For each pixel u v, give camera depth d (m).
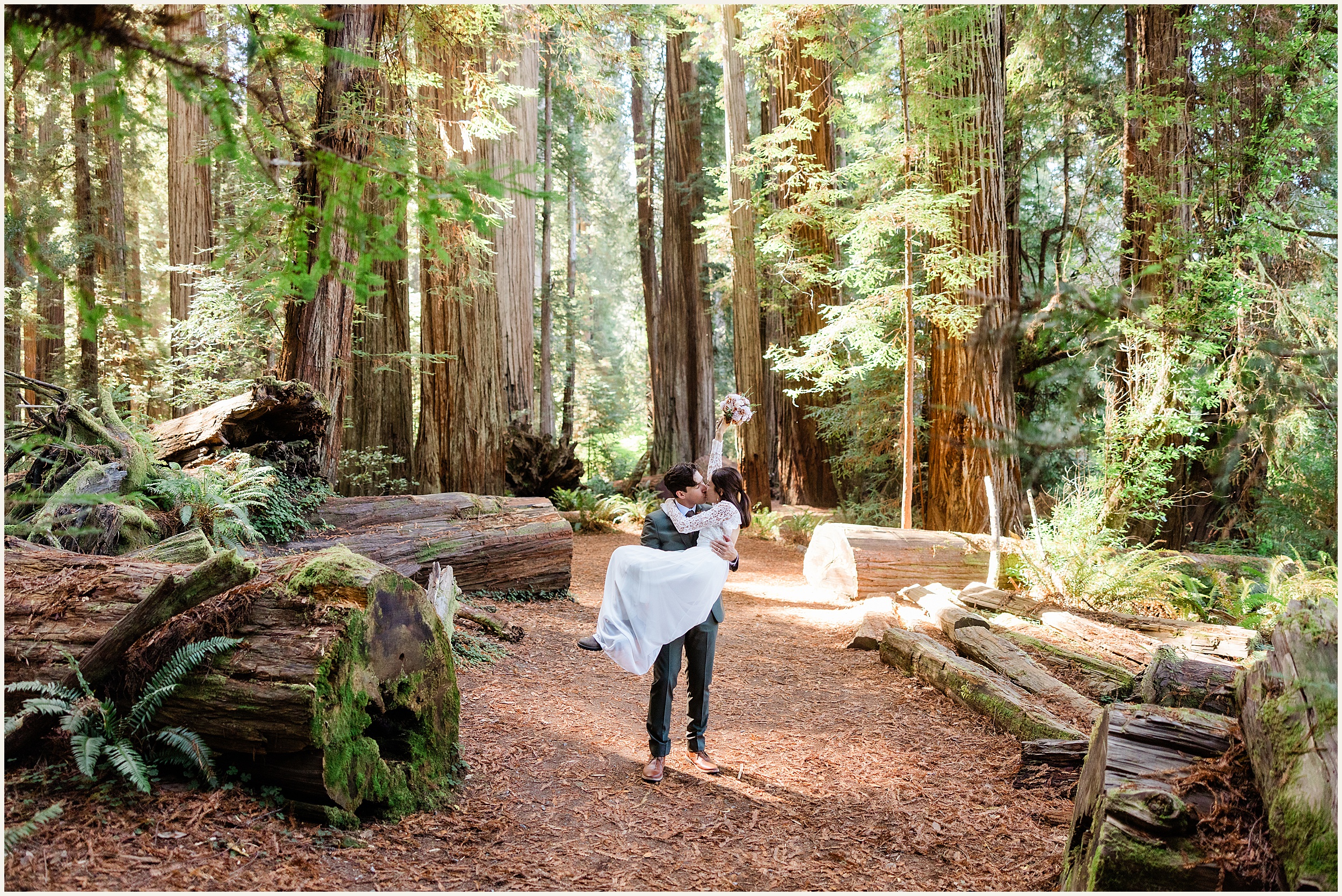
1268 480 9.88
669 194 22.33
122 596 3.47
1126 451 9.65
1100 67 13.75
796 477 17.48
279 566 3.55
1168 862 2.41
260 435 7.28
